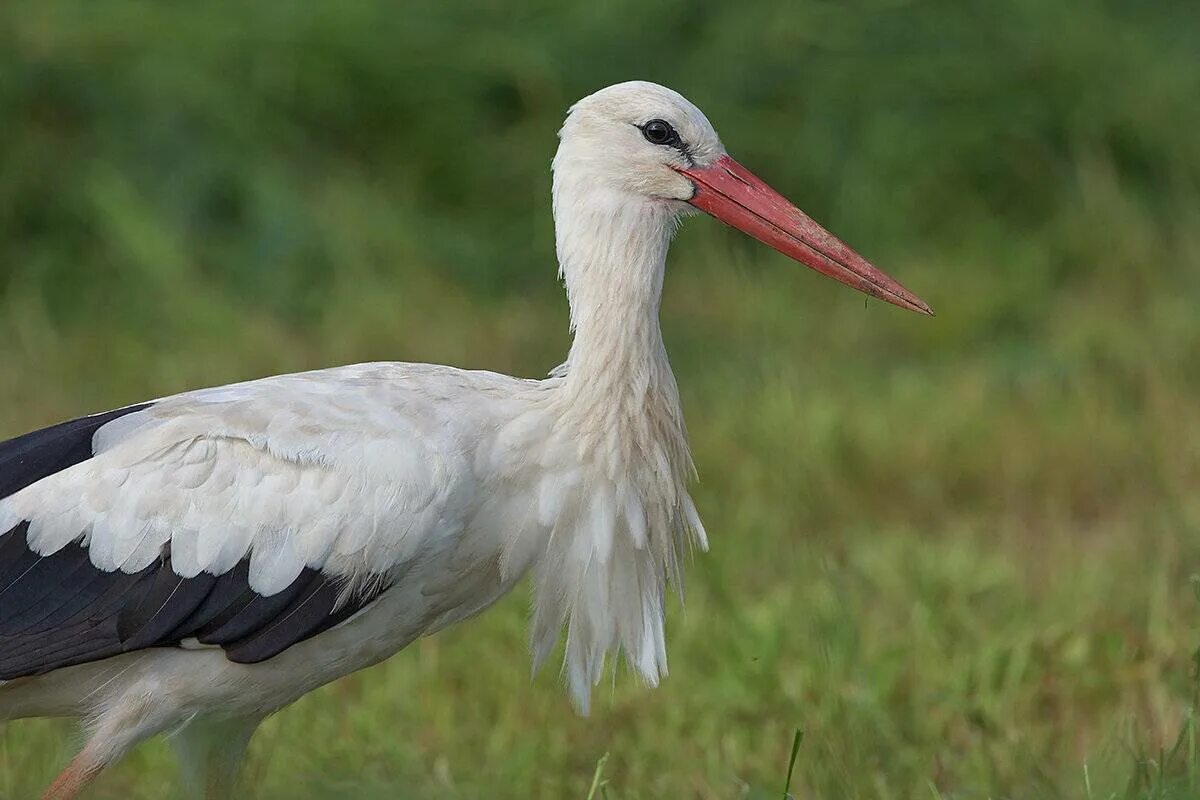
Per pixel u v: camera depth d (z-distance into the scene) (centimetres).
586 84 1547
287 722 859
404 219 1455
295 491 696
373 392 715
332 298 1388
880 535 1059
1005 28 1598
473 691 898
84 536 698
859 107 1555
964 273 1440
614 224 741
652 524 743
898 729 823
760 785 792
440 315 1373
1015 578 982
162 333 1345
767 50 1577
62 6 1519
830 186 1526
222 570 696
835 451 1145
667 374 746
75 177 1422
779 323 1358
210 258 1402
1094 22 1616
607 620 737
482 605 746
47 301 1371
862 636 905
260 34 1517
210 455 702
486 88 1552
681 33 1596
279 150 1476
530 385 746
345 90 1513
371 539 693
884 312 1404
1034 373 1292
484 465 713
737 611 940
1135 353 1286
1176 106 1555
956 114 1553
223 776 751
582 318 735
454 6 1584
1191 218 1473
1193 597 898
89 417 741
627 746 845
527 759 819
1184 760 745
